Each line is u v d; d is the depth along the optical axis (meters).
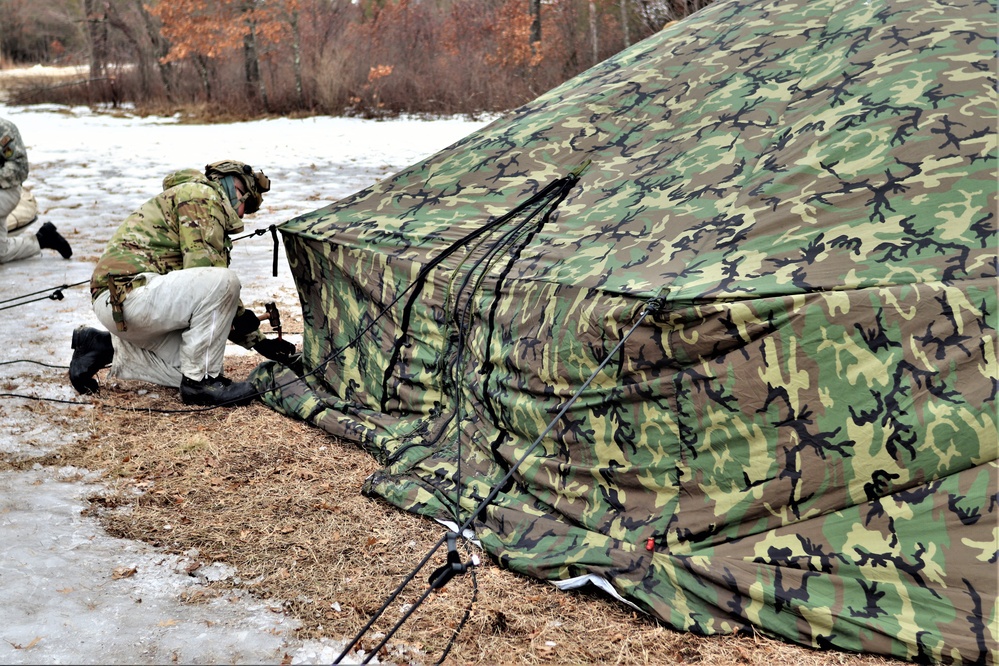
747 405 3.17
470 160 5.09
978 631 2.76
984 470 2.92
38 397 5.13
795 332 3.11
